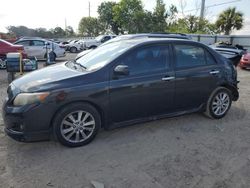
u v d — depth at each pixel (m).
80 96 3.81
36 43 15.98
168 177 3.33
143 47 4.38
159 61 4.51
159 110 4.62
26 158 3.68
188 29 34.38
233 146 4.21
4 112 3.82
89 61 4.55
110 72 4.06
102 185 3.13
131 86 4.18
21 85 3.90
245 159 3.82
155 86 4.40
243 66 13.43
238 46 18.75
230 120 5.34
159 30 36.84
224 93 5.34
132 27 38.25
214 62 5.16
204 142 4.31
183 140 4.36
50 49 14.59
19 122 3.67
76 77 3.88
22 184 3.12
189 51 4.87
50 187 3.09
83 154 3.82
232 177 3.37
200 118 5.38
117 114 4.20
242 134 4.68
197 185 3.19
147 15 37.53
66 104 3.79
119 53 4.24
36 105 3.62
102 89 3.96
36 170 3.41
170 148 4.07
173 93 4.64
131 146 4.10
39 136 3.75
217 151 4.03
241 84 9.33
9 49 11.68
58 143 4.11
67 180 3.22
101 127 4.28
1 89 7.62
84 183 3.18
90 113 3.97
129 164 3.60
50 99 3.65
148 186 3.15
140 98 4.31
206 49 5.10
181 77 4.66
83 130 4.00
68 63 4.90
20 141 3.77
